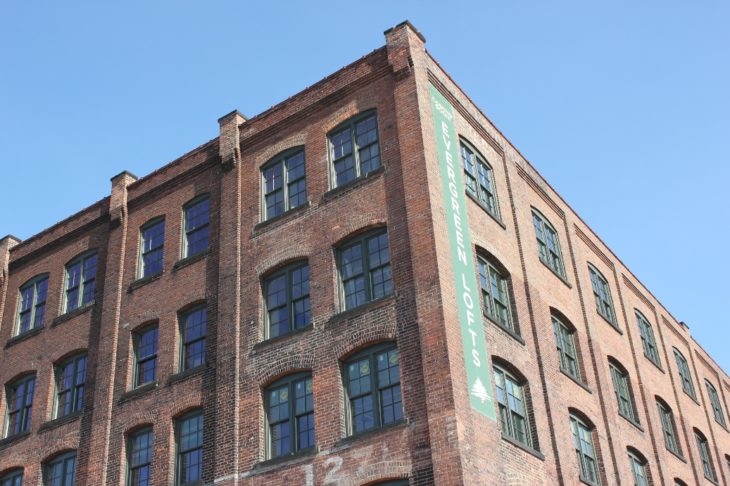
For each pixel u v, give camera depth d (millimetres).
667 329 40062
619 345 32469
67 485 27031
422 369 20656
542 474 22688
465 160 26094
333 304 23219
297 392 23031
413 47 25172
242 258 26031
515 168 29234
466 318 21875
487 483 19812
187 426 25125
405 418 20406
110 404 26969
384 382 21500
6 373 31141
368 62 25953
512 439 21797
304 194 25859
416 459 19797
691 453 35438
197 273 27219
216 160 28797
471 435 19922
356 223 23812
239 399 23812
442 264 21797
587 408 27156
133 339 27844
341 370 22297
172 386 25766
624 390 31906
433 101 25125
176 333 26703
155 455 25062
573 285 30469
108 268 29891
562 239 31391
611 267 35406
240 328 24922
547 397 24625
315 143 26234
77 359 29406
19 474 28594
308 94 27078
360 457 20672
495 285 25125
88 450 26766
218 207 28016
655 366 35781
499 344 23328
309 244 24609
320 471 21234
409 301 21703
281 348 23641
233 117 28578
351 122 25750
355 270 23547
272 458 22594
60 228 32875
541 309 26688
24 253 33750
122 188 31016
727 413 44531
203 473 23703
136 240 29859
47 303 31594
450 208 23438
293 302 24438
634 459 29984
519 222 27516
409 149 23656
